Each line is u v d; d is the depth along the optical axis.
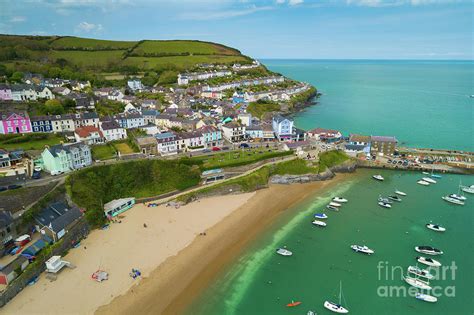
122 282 62.19
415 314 55.84
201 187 100.25
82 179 91.19
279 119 142.25
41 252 66.12
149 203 92.81
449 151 130.50
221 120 152.38
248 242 75.31
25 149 106.31
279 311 56.44
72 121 128.25
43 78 197.00
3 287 57.75
